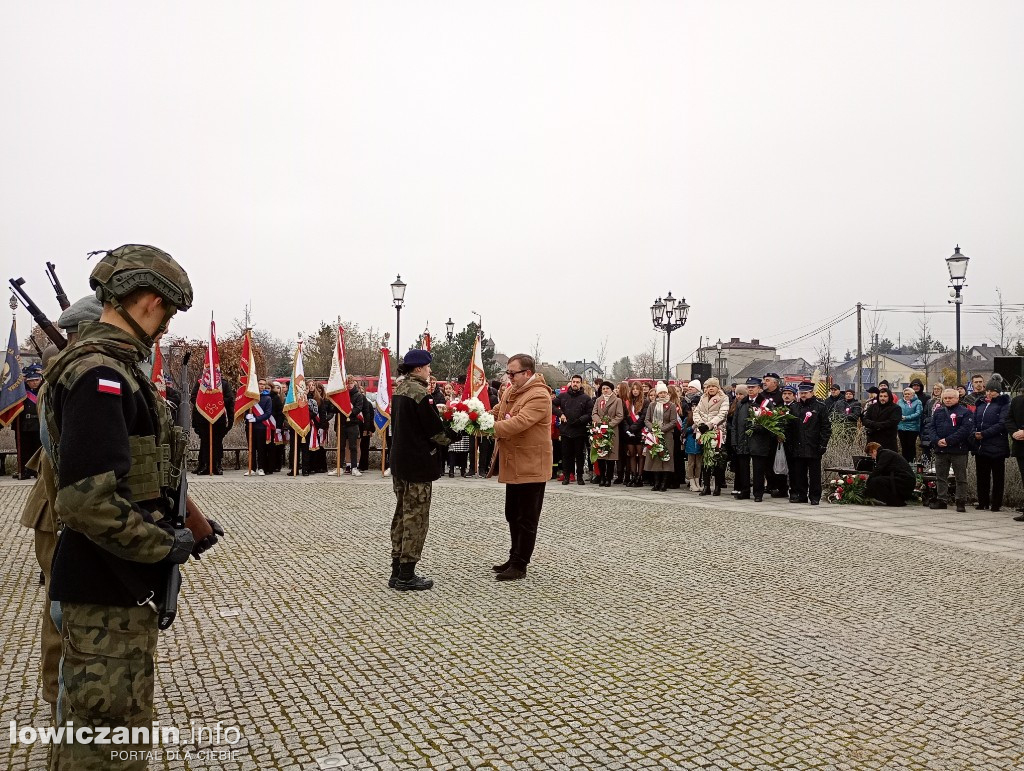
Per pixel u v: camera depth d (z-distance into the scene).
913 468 13.66
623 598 6.43
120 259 2.56
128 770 2.44
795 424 12.47
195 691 4.34
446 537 9.08
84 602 2.41
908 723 4.03
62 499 2.27
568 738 3.81
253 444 16.16
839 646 5.24
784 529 9.95
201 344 24.55
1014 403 11.60
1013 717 4.11
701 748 3.72
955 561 8.04
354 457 16.38
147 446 2.53
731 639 5.37
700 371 25.14
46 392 2.51
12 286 3.28
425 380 6.60
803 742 3.79
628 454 14.88
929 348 56.16
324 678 4.56
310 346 41.41
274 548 8.37
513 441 7.01
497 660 4.90
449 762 3.55
